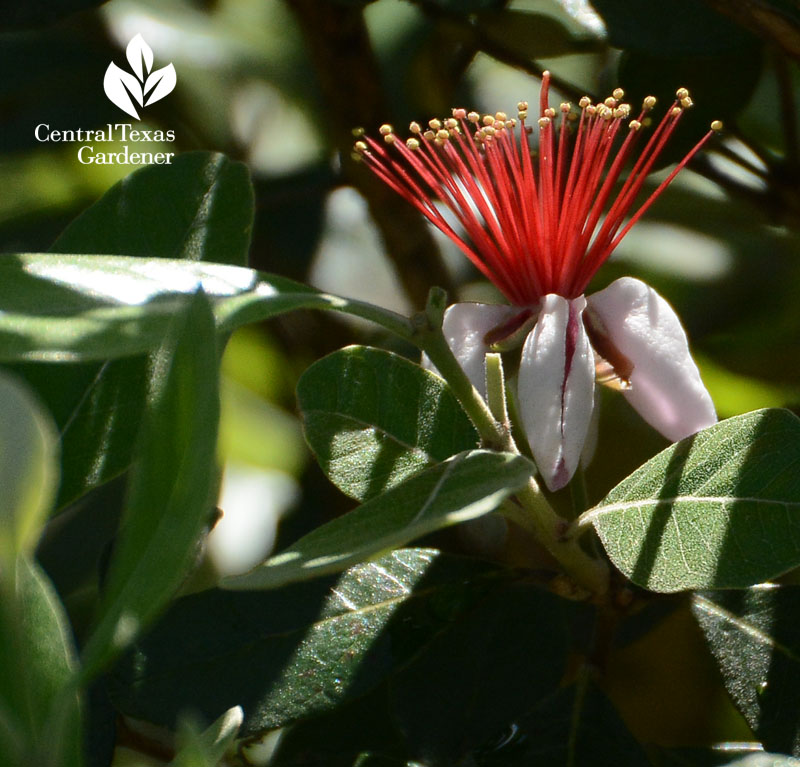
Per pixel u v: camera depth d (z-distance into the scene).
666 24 0.41
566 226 0.38
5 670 0.33
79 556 0.44
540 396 0.37
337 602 0.38
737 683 0.37
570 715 0.38
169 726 0.37
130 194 0.38
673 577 0.36
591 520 0.36
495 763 0.37
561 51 0.44
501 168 0.39
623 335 0.37
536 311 0.38
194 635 0.37
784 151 0.45
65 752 0.33
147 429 0.33
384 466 0.37
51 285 0.35
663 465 0.36
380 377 0.37
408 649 0.37
